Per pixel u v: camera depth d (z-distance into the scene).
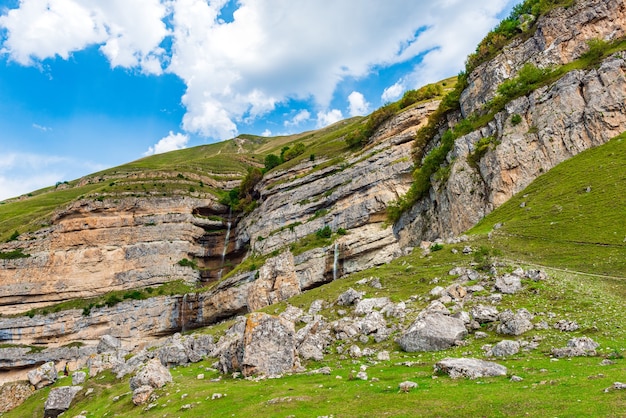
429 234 92.75
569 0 88.56
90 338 119.19
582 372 19.91
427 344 31.30
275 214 135.25
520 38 94.06
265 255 123.00
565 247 50.09
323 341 38.88
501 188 73.62
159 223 145.00
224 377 35.28
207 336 54.03
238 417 21.45
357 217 112.50
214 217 156.88
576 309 32.50
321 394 22.72
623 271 40.47
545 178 68.56
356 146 143.00
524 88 81.31
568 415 14.55
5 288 127.38
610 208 53.31
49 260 132.50
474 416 16.08
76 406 45.34
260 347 34.12
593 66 73.50
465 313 34.31
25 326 120.19
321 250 108.25
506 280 40.00
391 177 113.06
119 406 34.44
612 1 80.38
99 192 150.00
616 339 25.50
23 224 163.00
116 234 139.25
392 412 17.86
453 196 82.56
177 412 25.72
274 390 25.83
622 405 14.48
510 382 19.88
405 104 139.50
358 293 50.16
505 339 29.64
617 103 67.44
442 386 20.70
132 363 52.69
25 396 61.56
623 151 61.75
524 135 75.44
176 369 44.50
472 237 62.44
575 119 70.56
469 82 100.56
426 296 43.31
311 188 132.38
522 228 58.72
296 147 179.12
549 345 26.70
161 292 127.38
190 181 183.75
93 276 132.00
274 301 74.38
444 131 107.94
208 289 125.00
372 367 28.80
